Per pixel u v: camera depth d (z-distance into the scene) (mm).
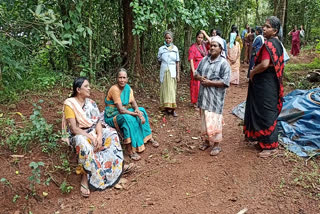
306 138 4160
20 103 4504
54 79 5367
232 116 5801
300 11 21266
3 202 2975
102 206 3178
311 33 20969
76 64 5895
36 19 4410
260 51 3773
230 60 8727
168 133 5027
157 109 6094
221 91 3947
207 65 4000
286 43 20484
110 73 6867
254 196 3213
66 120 3561
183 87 8148
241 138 4645
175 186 3475
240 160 3914
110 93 4195
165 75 5648
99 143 3602
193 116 5863
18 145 3609
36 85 5066
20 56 5328
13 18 4984
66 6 5281
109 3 6949
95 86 5871
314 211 2932
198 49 6188
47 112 4434
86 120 3568
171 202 3197
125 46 7098
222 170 3717
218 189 3373
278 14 10266
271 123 3830
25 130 3746
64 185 3314
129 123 4074
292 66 9508
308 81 7391
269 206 3047
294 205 3031
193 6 7457
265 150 3961
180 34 9602
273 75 3756
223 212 3008
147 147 4477
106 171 3551
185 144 4547
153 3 6203
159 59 5762
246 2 15344
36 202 3121
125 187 3508
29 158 3506
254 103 3957
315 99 4566
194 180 3561
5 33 4445
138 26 5898
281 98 3865
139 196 3328
